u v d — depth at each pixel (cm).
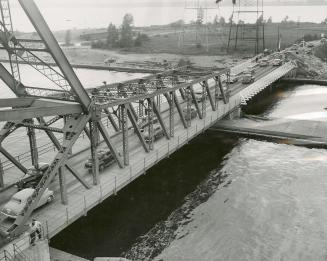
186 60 15688
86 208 3816
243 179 5441
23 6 3147
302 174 5528
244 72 10881
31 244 3222
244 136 7181
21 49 3609
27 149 6372
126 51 19312
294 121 7725
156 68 14988
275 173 5597
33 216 3656
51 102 3925
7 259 2994
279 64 11831
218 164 5962
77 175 4053
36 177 4362
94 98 4578
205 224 4375
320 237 4091
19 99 3956
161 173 5588
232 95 8438
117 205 4672
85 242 3969
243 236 4131
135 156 5094
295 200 4828
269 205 4731
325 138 6775
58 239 3975
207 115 6988
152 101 5150
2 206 3869
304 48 15300
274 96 10356
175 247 3969
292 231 4200
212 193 5066
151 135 5256
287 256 3797
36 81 12569
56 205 3866
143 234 4162
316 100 9712
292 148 6531
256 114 8631
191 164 5944
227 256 3812
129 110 4709
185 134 5950
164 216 4512
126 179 4416
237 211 4628
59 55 3528
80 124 3903
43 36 3347
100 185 4278
